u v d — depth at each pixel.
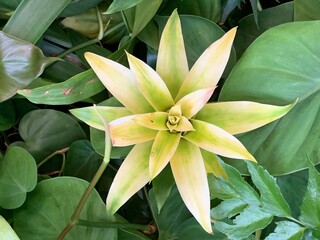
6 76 0.32
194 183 0.27
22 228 0.33
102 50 0.38
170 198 0.34
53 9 0.32
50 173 0.38
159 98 0.27
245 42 0.37
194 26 0.34
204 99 0.26
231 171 0.28
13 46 0.31
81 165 0.38
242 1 0.38
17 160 0.33
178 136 0.27
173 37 0.28
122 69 0.28
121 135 0.27
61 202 0.33
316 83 0.29
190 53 0.35
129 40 0.34
